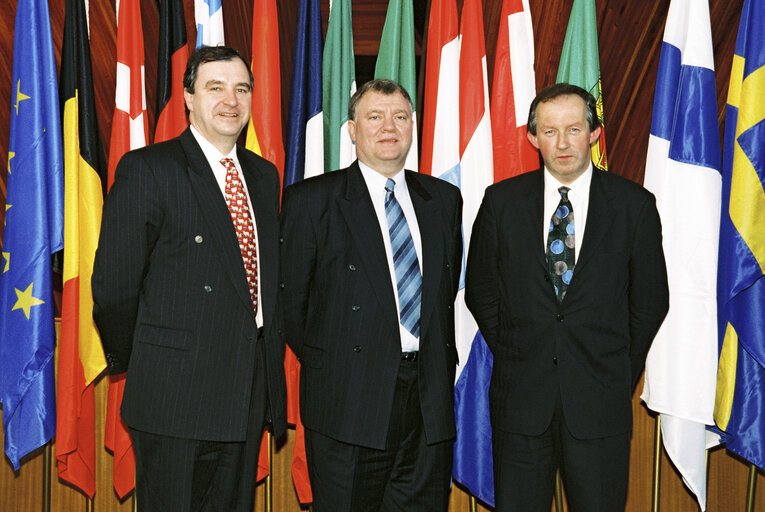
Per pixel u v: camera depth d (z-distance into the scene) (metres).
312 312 2.09
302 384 2.12
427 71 2.55
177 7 2.46
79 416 2.46
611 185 2.11
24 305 2.32
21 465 2.67
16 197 2.34
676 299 2.39
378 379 1.99
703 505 2.46
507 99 2.50
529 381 2.04
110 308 1.85
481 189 2.47
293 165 2.48
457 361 2.20
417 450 2.10
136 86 2.47
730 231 2.39
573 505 2.07
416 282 2.07
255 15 2.47
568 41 2.51
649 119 2.77
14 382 2.33
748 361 2.47
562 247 2.07
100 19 2.59
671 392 2.40
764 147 2.36
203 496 1.99
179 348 1.84
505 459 2.11
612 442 2.04
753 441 2.46
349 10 2.53
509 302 2.09
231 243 1.88
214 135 1.95
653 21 2.63
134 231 1.82
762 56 2.36
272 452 2.73
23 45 2.36
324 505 2.06
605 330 2.03
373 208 2.07
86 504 2.67
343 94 2.51
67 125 2.39
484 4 2.74
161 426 1.84
